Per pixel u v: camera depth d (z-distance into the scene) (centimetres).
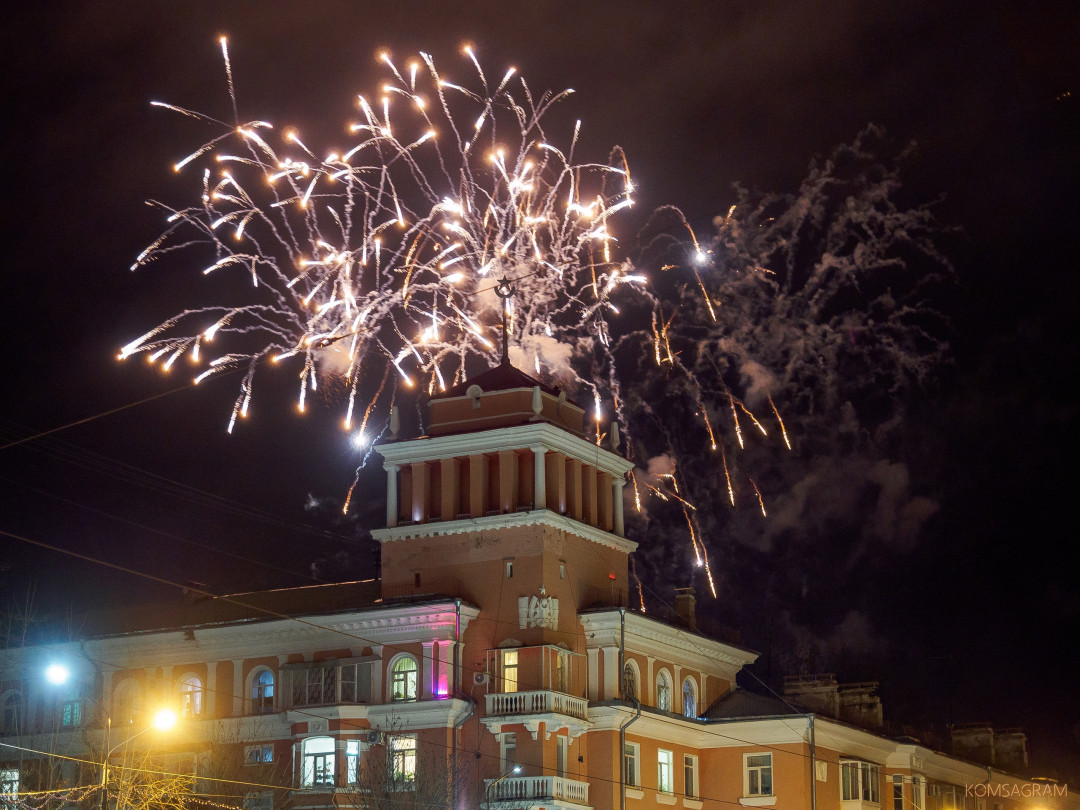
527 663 7000
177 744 7431
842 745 7944
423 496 7525
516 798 6756
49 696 7975
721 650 8169
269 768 7131
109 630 8075
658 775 7456
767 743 7669
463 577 7312
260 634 7488
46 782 7525
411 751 7025
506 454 7369
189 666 7675
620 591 7788
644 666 7538
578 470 7606
